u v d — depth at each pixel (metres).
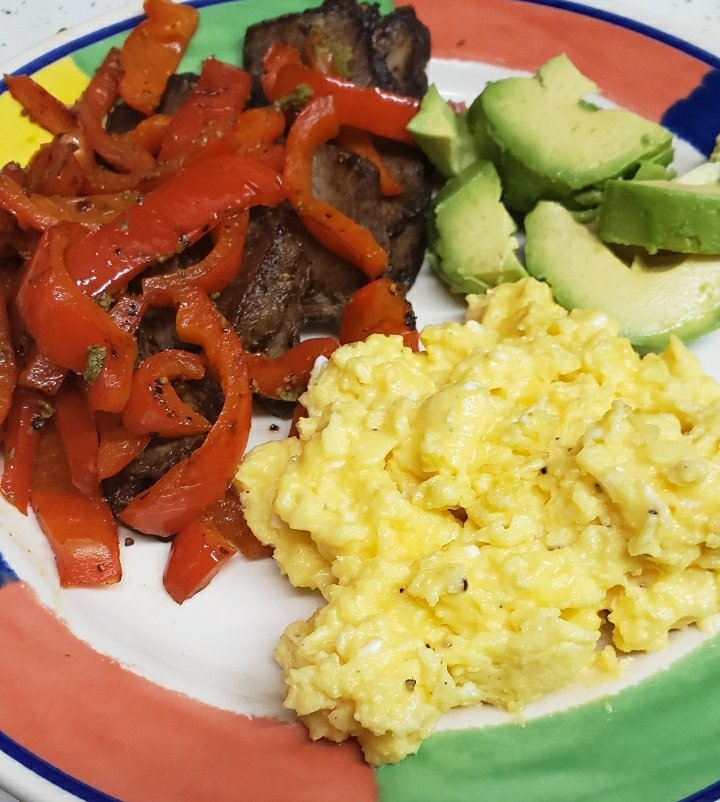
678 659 0.16
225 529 0.19
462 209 0.23
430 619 0.16
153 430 0.18
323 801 0.14
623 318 0.21
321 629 0.16
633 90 0.26
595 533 0.16
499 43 0.27
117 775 0.14
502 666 0.15
